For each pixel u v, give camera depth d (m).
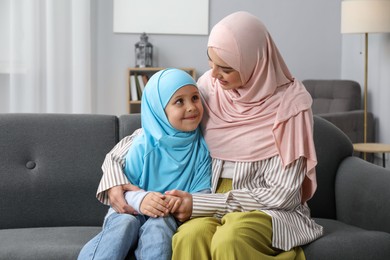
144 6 5.36
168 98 1.85
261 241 1.68
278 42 5.55
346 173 2.25
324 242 1.79
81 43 5.00
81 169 2.19
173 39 5.43
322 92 5.08
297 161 1.84
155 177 1.89
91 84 5.33
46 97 4.98
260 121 1.90
